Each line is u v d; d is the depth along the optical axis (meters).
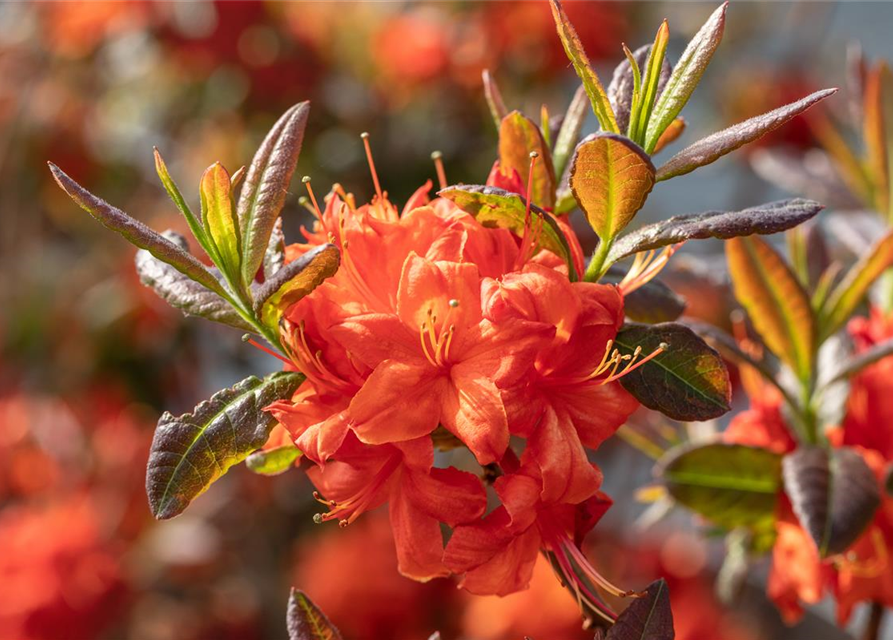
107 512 1.19
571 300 0.49
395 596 1.13
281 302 0.50
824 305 0.65
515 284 0.49
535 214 0.51
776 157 0.89
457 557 0.49
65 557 1.13
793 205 0.51
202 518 1.24
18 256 1.45
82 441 1.24
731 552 0.69
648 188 0.50
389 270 0.51
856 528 0.58
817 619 1.08
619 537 1.14
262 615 1.23
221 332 1.36
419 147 1.37
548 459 0.49
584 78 0.50
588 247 1.24
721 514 0.65
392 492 0.51
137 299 1.33
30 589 1.12
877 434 0.64
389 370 0.49
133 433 1.25
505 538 0.49
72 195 0.49
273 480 1.28
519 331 0.49
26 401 1.29
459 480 0.49
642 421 0.77
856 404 0.65
